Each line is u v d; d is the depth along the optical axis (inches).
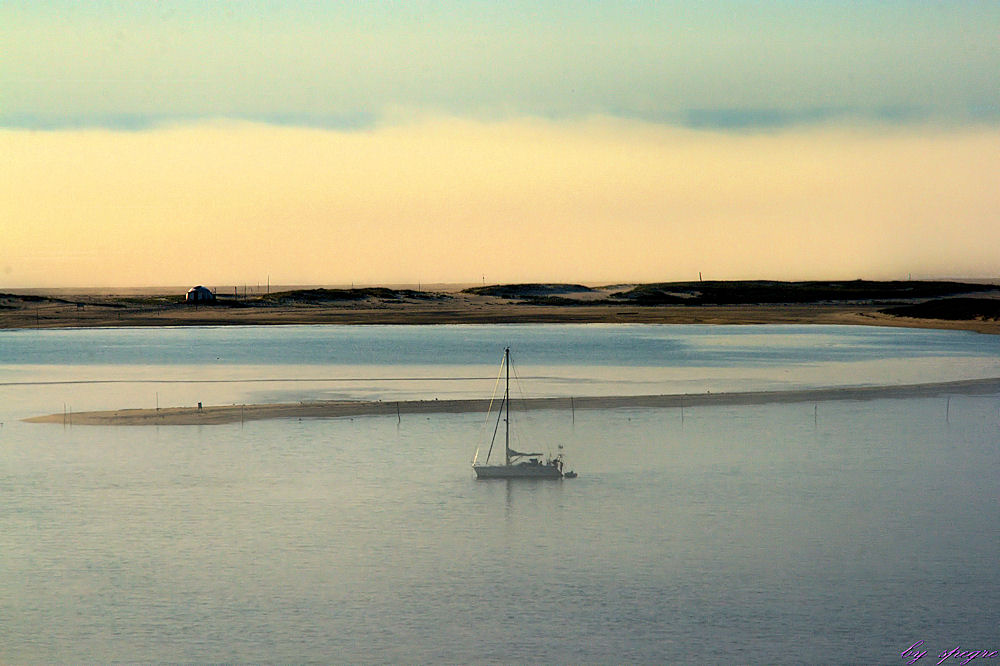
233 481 6692.9
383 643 4148.6
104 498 6235.2
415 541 5428.2
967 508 6067.9
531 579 4832.7
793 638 4173.2
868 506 6117.1
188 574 4899.1
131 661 3993.6
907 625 4298.7
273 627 4296.3
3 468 7022.6
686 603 4537.4
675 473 6988.2
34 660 3998.5
